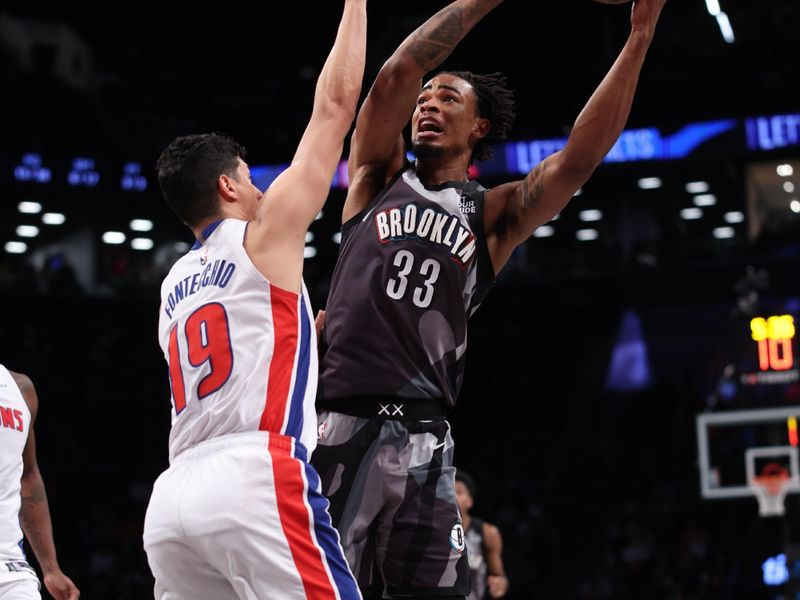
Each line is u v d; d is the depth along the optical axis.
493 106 4.43
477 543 8.55
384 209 4.20
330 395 4.08
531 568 22.17
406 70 4.11
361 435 4.03
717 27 26.28
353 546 4.00
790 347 14.85
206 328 3.57
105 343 26.48
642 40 4.12
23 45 27.41
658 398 27.42
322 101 3.78
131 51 29.56
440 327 4.10
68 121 27.27
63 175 26.69
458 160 4.37
